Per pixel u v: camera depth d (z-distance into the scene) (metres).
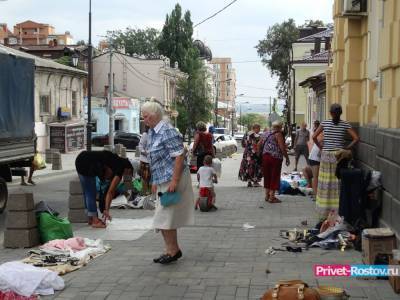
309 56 48.34
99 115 57.22
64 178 21.75
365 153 9.96
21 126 13.58
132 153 42.09
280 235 9.13
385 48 8.17
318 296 4.94
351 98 11.62
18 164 14.24
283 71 60.28
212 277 6.66
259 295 5.91
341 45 13.45
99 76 66.81
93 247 8.19
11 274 6.04
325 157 9.59
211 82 106.38
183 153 7.17
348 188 8.39
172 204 7.15
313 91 29.41
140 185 13.48
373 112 10.18
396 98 7.56
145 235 9.41
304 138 21.36
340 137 9.60
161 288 6.25
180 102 68.31
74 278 6.71
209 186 11.89
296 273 6.75
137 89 67.12
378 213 8.27
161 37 80.50
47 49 58.28
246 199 13.96
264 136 13.35
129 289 6.24
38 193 16.55
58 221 8.80
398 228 7.04
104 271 7.02
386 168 7.89
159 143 7.12
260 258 7.59
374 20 10.14
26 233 8.54
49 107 40.38
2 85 12.49
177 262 7.41
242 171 17.22
